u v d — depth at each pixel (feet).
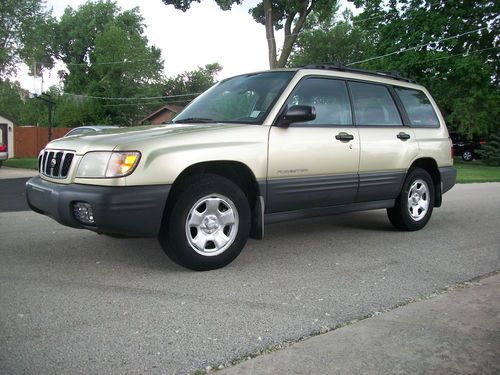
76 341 10.01
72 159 14.34
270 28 84.64
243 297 12.82
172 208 14.26
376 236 20.93
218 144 14.89
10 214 24.94
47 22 99.76
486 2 90.74
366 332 10.58
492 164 93.61
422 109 22.54
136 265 15.65
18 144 102.32
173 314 11.55
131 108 173.78
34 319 11.10
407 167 20.80
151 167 13.64
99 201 13.19
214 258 15.02
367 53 101.60
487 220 25.52
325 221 24.49
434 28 88.53
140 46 181.47
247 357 9.45
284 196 16.48
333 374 8.78
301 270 15.48
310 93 17.65
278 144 16.15
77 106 155.33
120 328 10.69
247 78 18.78
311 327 10.92
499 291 13.38
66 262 15.89
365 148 18.85
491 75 91.45
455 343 10.04
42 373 8.71
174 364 9.12
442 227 23.31
